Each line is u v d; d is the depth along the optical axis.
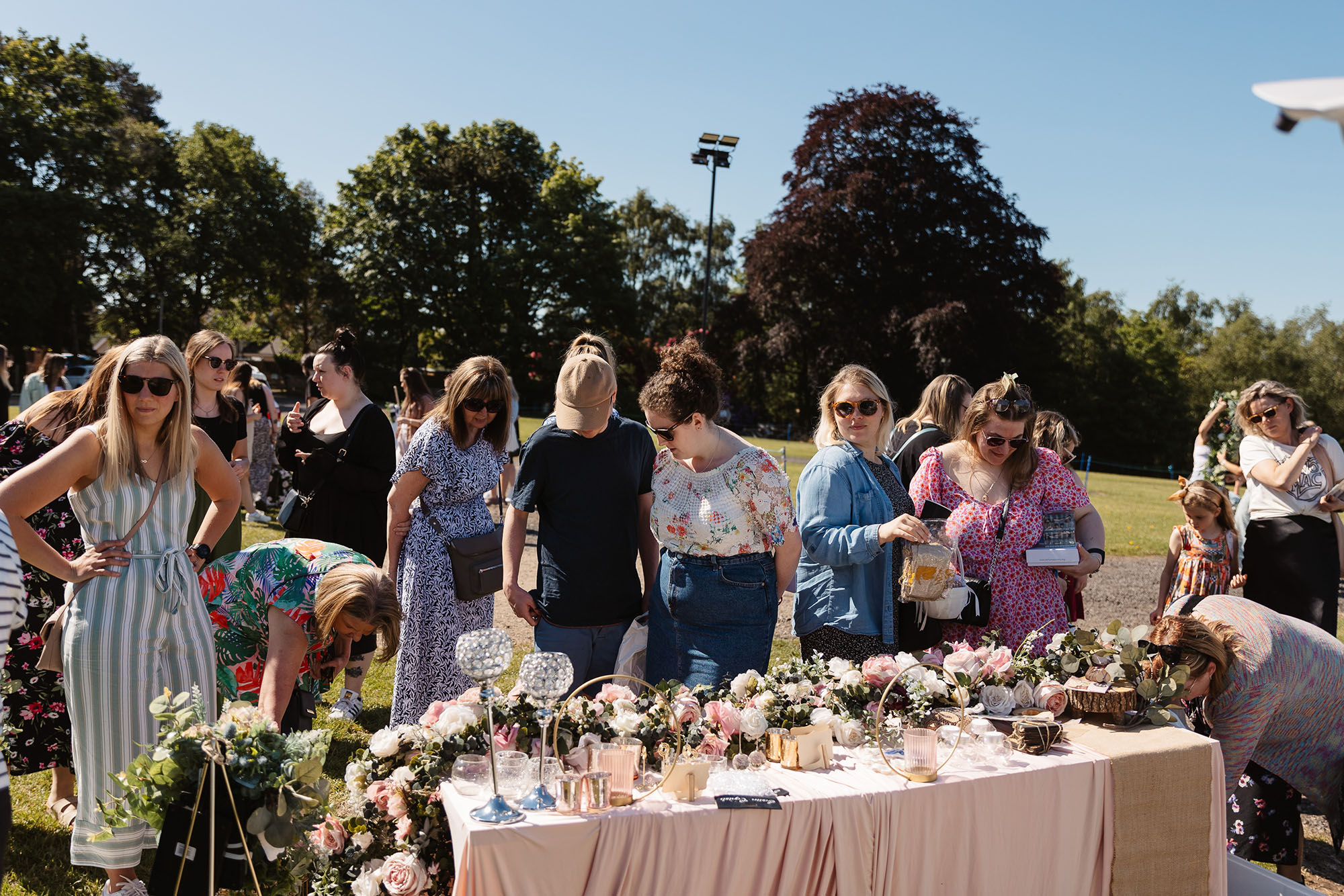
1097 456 47.09
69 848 3.32
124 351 2.77
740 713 2.72
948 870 2.53
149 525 2.79
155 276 41.72
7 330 36.09
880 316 37.91
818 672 3.07
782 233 38.69
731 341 41.88
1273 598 5.05
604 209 45.94
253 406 9.61
